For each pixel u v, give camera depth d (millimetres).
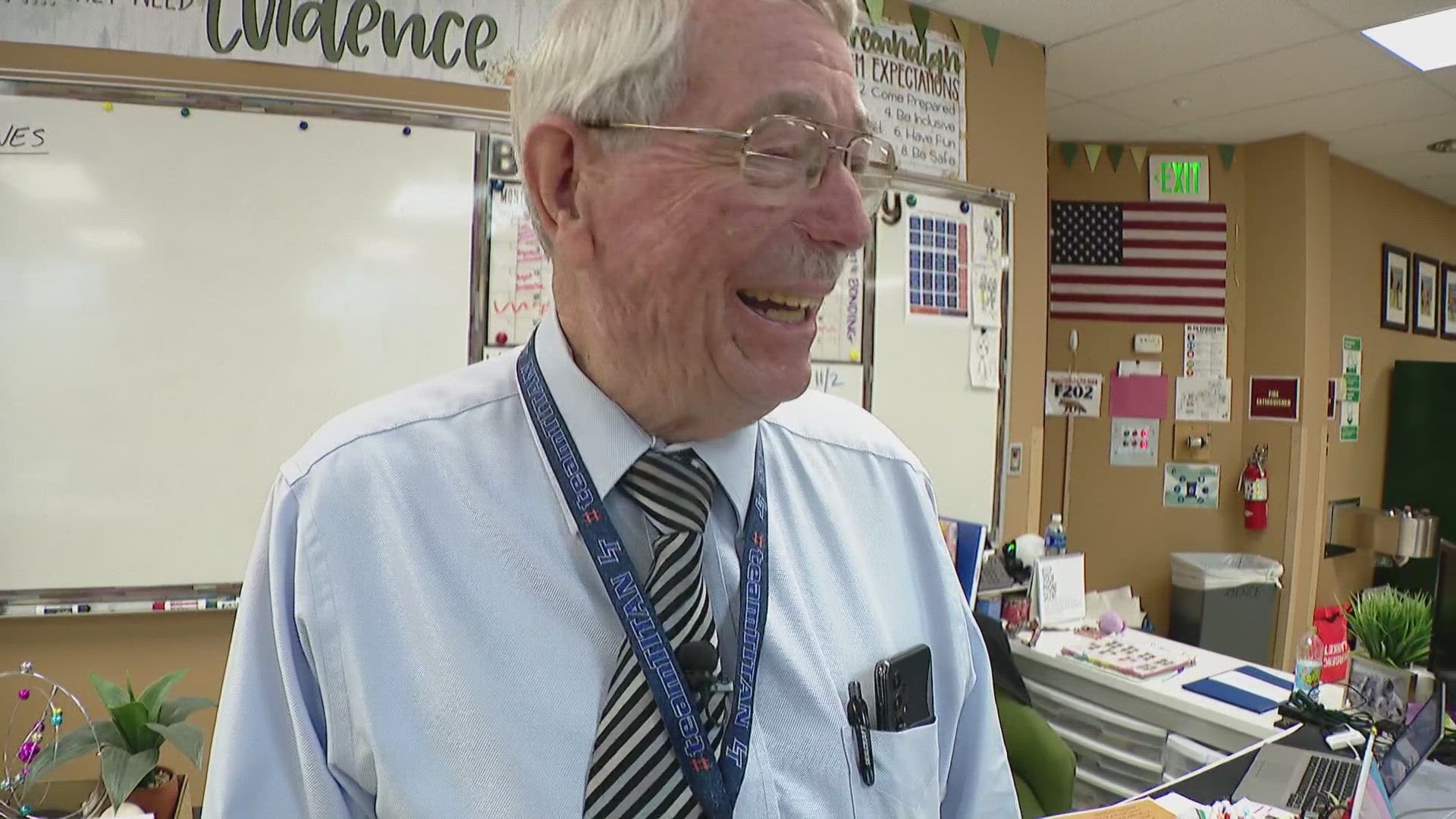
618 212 552
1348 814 1169
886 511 791
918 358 2453
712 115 527
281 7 1789
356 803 609
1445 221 4438
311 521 604
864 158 581
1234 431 3428
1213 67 2668
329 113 1812
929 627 787
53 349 1675
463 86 1918
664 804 559
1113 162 3416
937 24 2418
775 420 771
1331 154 3604
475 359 1922
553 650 588
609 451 625
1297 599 3348
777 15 542
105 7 1692
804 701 635
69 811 1401
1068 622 2334
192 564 1761
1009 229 2582
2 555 1658
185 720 1417
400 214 1866
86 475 1698
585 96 547
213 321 1758
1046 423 3494
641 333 570
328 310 1828
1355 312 3832
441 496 624
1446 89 2789
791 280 549
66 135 1666
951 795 813
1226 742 1736
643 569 623
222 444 1772
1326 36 2428
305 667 612
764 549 661
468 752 563
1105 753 1975
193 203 1738
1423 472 3979
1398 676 1668
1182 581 3281
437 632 586
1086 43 2551
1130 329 3438
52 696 1669
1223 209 3416
